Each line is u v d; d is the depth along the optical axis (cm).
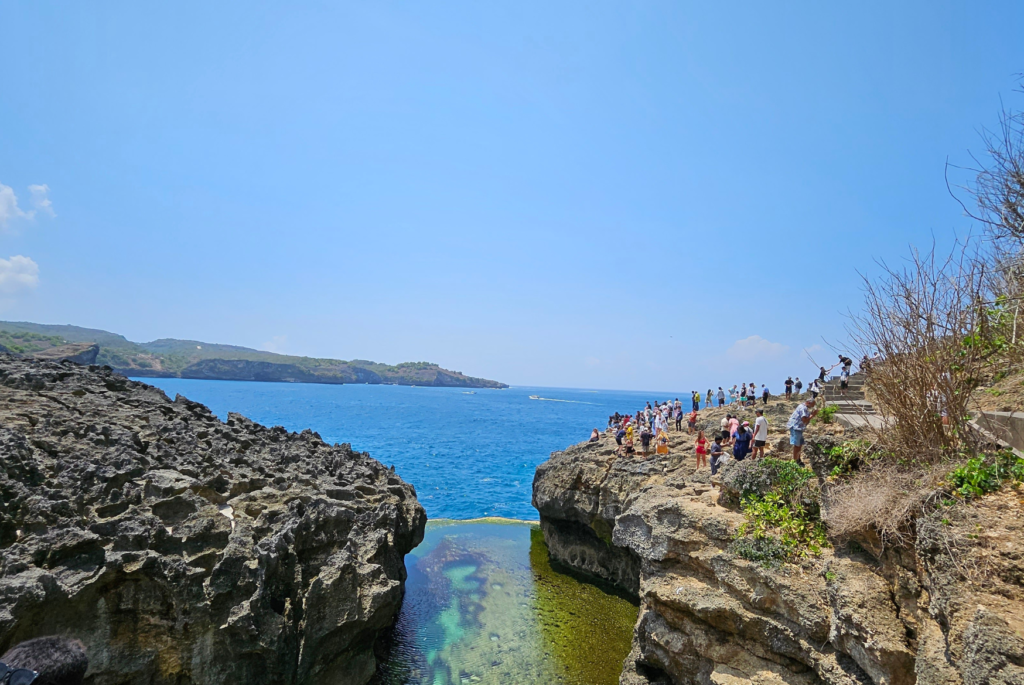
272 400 16762
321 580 1591
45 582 1175
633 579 2541
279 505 1775
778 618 1246
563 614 2281
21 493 1358
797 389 3553
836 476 1388
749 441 1772
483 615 2248
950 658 879
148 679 1347
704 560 1398
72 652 308
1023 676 728
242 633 1396
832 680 1120
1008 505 988
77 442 1698
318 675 1572
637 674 1559
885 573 1140
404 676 1780
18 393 1941
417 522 2411
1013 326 1316
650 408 3412
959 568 922
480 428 11919
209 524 1531
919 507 1080
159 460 1772
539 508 3206
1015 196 1373
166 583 1363
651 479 2425
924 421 1229
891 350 1289
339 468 2450
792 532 1332
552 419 16088
